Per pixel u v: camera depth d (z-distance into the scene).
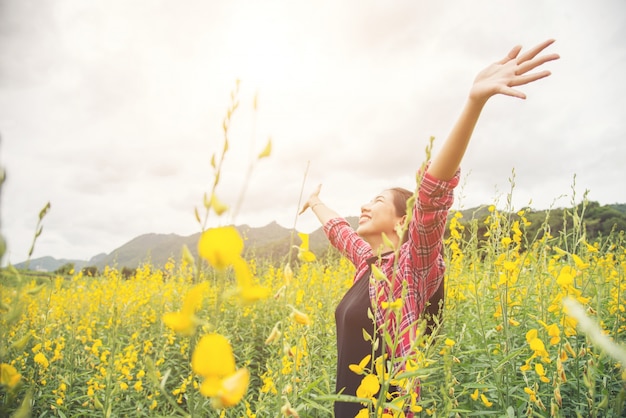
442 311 2.39
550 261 2.87
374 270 1.40
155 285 8.29
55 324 5.09
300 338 2.31
